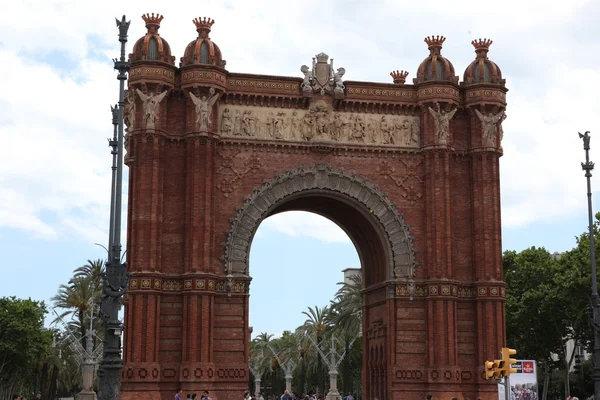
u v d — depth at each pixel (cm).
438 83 9062
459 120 9269
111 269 5509
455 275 9012
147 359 8144
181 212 8594
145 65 8500
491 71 9262
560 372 17350
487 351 8800
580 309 11850
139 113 8525
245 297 8581
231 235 8619
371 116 9131
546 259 13512
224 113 8819
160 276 8338
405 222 9019
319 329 17288
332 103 9050
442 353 8675
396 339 8812
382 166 9081
